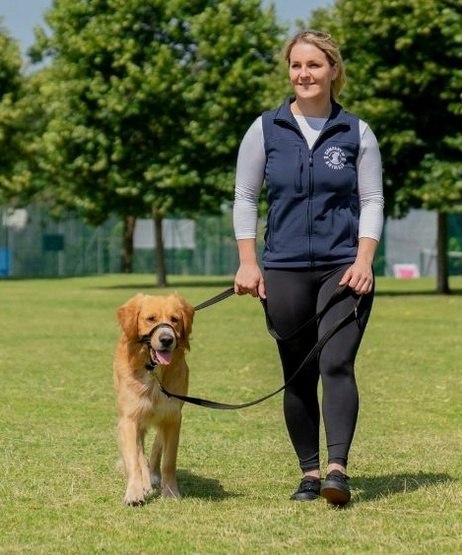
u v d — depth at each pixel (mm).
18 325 20750
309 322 6473
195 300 28219
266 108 35000
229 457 8078
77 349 16312
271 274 6566
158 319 6602
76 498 6660
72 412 10320
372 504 6391
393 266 54250
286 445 8594
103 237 57781
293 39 6547
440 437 8938
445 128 29984
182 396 6699
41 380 12727
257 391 11828
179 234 58312
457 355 15227
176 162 36531
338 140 6457
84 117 37406
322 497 6496
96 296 31016
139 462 6656
